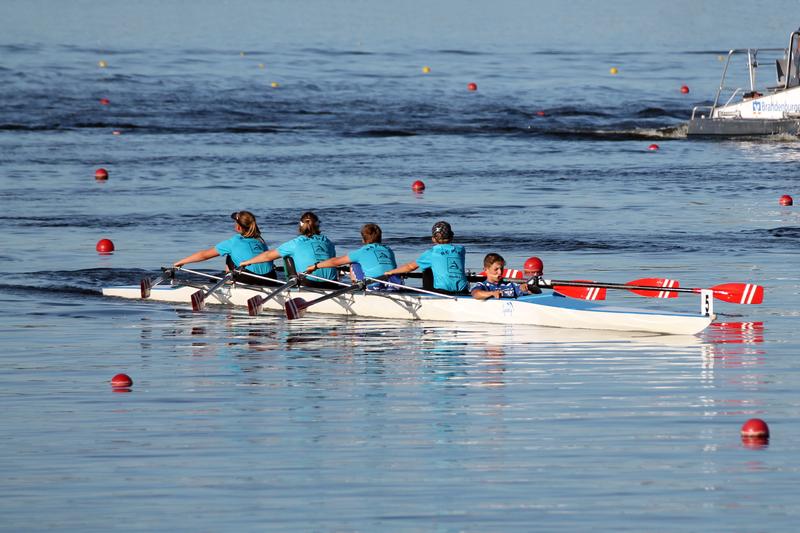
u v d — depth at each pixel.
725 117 185.38
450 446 44.00
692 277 83.88
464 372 56.84
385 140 184.88
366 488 39.25
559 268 88.12
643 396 51.56
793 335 65.31
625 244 99.19
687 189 134.50
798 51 179.75
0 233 106.25
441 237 73.50
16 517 36.81
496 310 70.50
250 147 174.88
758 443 44.06
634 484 39.47
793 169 150.38
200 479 40.31
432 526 35.75
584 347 62.81
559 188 136.00
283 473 40.91
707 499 37.94
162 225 111.06
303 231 76.19
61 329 69.44
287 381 55.31
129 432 46.28
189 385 54.59
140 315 74.69
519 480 39.94
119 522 36.31
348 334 67.75
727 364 58.03
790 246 97.62
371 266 73.62
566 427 46.53
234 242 78.19
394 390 53.25
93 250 98.12
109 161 159.38
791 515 36.47
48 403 51.12
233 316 74.50
